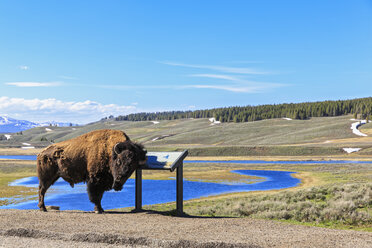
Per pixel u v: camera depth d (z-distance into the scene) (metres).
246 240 7.42
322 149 110.25
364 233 8.41
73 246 6.54
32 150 152.12
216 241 6.78
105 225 9.05
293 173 53.59
